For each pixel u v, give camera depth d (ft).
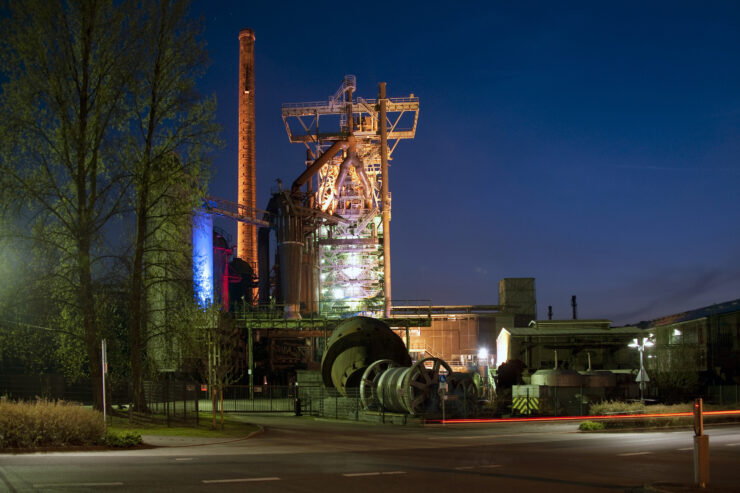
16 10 93.86
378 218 372.99
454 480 45.01
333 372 176.96
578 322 246.27
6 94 93.30
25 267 91.76
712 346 215.10
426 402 135.54
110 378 107.34
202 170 102.53
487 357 298.56
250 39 442.09
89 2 97.71
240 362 258.57
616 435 94.38
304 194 337.93
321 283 353.10
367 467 52.42
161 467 49.06
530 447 74.95
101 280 96.68
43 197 93.15
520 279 342.44
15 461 51.83
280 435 100.37
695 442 37.65
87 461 52.37
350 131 368.48
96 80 100.63
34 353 106.11
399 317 285.43
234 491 38.32
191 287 104.63
